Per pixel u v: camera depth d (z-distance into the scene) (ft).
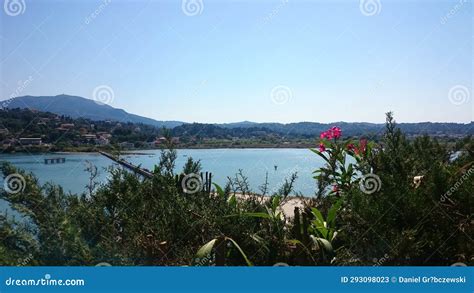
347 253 11.72
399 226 12.14
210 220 11.44
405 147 18.28
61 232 9.70
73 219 10.75
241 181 13.82
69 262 9.73
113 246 10.75
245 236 11.25
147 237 11.65
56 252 9.62
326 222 13.03
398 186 12.75
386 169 15.57
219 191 13.34
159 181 14.15
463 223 12.27
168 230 11.71
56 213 10.10
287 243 11.76
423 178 14.02
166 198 13.00
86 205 11.87
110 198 12.94
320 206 15.33
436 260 11.64
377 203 12.26
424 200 12.40
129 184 13.66
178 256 11.30
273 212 12.55
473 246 11.51
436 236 11.65
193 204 12.51
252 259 11.21
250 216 11.72
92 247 10.75
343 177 17.89
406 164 15.64
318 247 11.21
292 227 11.94
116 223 12.54
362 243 12.05
